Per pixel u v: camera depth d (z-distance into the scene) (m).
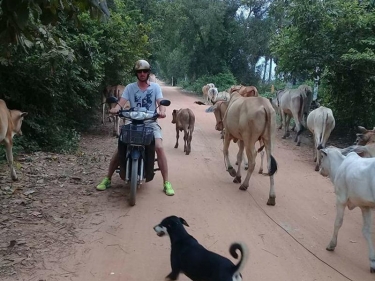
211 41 20.20
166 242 2.93
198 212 3.56
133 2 12.41
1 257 2.56
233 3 19.64
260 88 18.59
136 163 3.58
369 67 6.60
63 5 2.53
